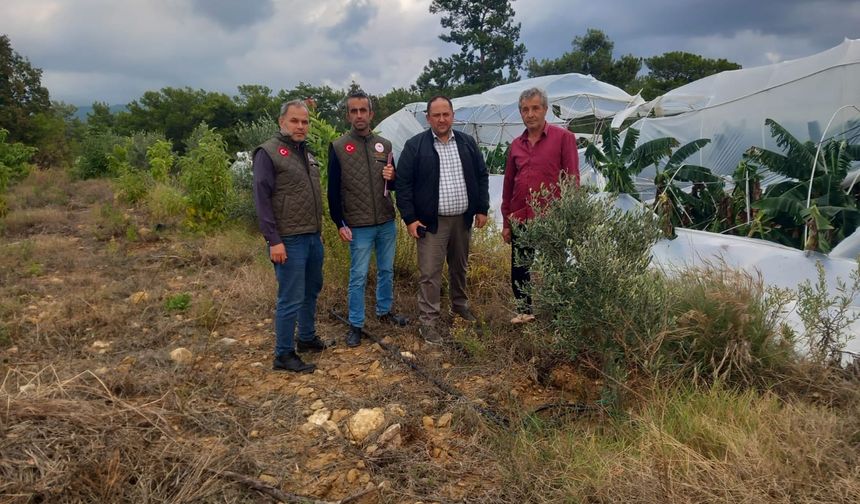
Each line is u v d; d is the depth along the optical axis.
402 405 3.66
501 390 3.82
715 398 3.16
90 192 15.25
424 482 2.84
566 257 3.50
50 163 30.03
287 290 4.11
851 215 5.59
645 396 3.30
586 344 3.46
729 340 3.60
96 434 2.87
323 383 4.02
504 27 50.31
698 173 6.87
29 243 8.26
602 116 20.95
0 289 6.18
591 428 3.25
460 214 4.76
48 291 6.23
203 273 7.00
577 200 3.51
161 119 45.50
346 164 4.54
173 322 5.20
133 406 3.23
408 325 5.11
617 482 2.60
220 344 4.71
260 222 3.93
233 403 3.67
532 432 3.23
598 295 3.25
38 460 2.64
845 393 3.28
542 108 4.37
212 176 9.36
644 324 3.30
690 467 2.62
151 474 2.71
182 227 9.62
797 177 6.23
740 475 2.57
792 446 2.74
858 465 2.59
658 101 12.83
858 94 7.87
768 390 3.24
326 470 2.97
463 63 50.22
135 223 10.11
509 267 6.09
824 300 3.79
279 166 3.94
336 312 5.52
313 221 4.12
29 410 2.95
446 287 5.85
